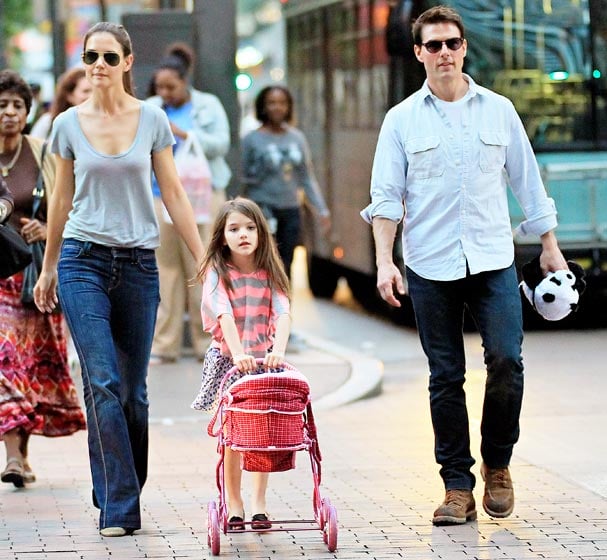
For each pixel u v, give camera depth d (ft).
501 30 85.46
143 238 39.58
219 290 37.96
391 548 37.06
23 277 44.80
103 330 38.91
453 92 39.22
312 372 68.64
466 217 39.06
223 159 71.41
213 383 38.45
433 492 44.01
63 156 39.52
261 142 78.69
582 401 62.54
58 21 109.50
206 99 69.87
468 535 38.37
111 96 39.04
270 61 281.95
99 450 38.88
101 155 38.88
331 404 61.11
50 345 45.91
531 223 40.37
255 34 296.10
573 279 40.32
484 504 39.88
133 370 40.09
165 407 60.18
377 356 79.15
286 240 79.41
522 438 53.83
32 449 52.29
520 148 39.81
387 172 39.58
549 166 85.05
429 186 39.17
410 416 59.11
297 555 36.52
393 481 45.78
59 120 39.40
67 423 46.47
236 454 38.40
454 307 39.52
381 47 90.33
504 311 38.86
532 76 85.66
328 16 105.19
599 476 46.32
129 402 40.16
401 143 39.47
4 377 44.24
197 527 39.78
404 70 85.35
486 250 39.09
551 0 85.56
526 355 77.56
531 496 43.29
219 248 38.37
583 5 85.56
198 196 67.62
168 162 40.09
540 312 40.83
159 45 75.72
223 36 75.97
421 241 39.37
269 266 38.14
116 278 39.37
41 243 45.06
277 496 43.65
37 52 194.08
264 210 78.64
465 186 39.01
